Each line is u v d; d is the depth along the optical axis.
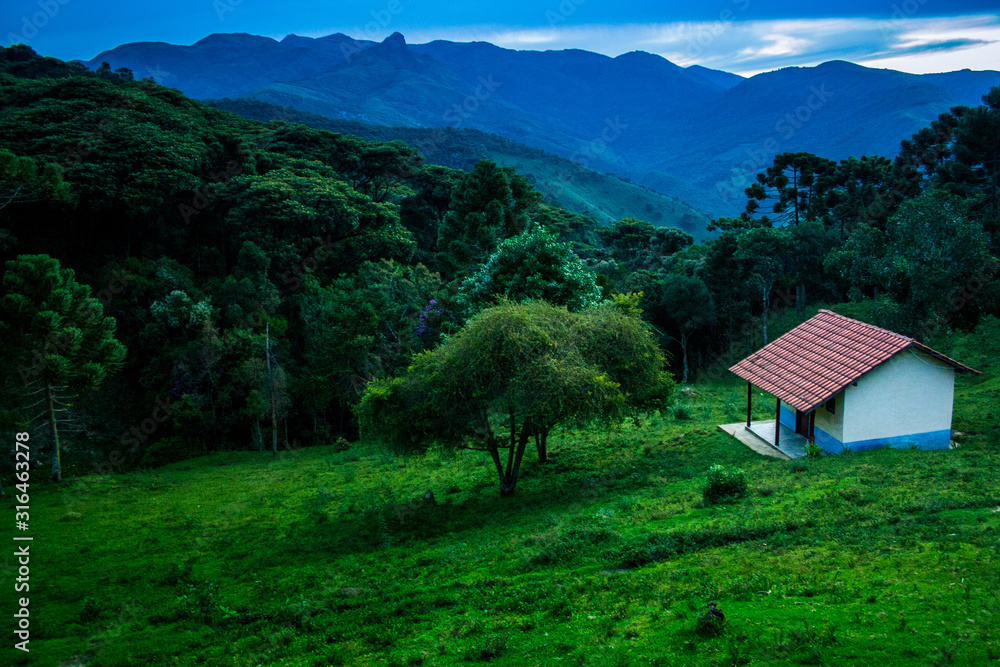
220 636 14.80
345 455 36.22
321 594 16.53
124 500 28.45
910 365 24.36
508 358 21.42
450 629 13.04
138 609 16.64
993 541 13.14
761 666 9.25
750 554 14.62
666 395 25.94
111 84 75.06
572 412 21.55
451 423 22.19
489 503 23.61
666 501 20.62
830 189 67.94
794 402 24.31
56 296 30.56
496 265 37.66
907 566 12.48
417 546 19.80
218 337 45.16
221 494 29.03
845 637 9.77
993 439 24.69
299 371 47.28
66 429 39.38
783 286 56.72
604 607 12.80
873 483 19.17
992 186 49.31
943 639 9.34
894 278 34.84
